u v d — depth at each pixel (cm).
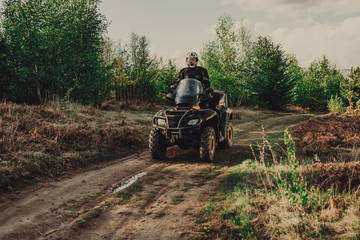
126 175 602
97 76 1728
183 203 432
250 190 445
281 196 400
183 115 662
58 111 1061
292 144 361
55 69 1535
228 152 788
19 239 331
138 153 815
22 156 581
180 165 669
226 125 792
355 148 706
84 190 501
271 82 2994
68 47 1620
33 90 1521
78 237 342
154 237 334
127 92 2217
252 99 3070
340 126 1055
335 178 428
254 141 934
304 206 354
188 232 339
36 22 1581
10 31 1442
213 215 379
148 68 2414
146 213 403
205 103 733
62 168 610
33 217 388
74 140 772
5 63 1429
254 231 325
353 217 321
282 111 3038
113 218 391
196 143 698
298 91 3750
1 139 625
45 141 696
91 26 1712
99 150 761
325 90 3584
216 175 579
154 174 599
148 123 1226
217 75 2839
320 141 741
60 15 1664
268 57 3041
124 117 1263
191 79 734
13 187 488
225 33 2997
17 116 858
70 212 409
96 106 1578
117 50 2253
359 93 2208
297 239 296
